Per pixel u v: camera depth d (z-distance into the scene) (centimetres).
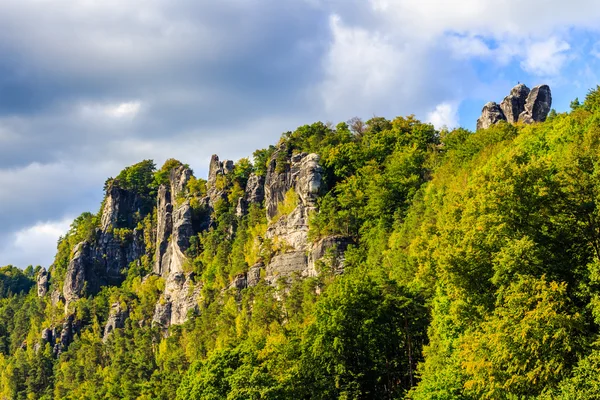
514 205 5712
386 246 12575
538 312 4769
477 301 5909
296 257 15575
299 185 16862
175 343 17588
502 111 18712
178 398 10888
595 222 5331
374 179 15575
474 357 5312
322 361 8012
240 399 8381
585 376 4531
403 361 8019
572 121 9606
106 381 18225
